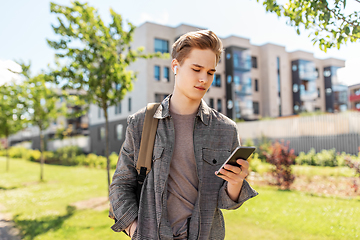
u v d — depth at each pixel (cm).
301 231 429
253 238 406
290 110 3259
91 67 669
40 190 922
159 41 2255
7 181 1173
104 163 1716
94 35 656
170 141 136
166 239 124
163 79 2250
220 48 135
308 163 1274
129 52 724
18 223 539
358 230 421
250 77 3034
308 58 3378
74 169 1650
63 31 634
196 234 126
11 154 2978
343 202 609
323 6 258
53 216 584
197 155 135
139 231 128
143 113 144
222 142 141
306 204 596
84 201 723
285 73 3244
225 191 133
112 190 143
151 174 135
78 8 635
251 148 114
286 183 832
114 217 138
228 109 2819
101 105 720
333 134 1520
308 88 3372
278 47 3183
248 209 562
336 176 929
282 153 862
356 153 1413
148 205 132
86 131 4022
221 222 142
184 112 143
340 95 3584
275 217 500
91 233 459
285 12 292
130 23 697
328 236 404
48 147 3372
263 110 3091
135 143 141
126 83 728
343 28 259
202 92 134
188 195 133
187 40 131
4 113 1158
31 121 1159
